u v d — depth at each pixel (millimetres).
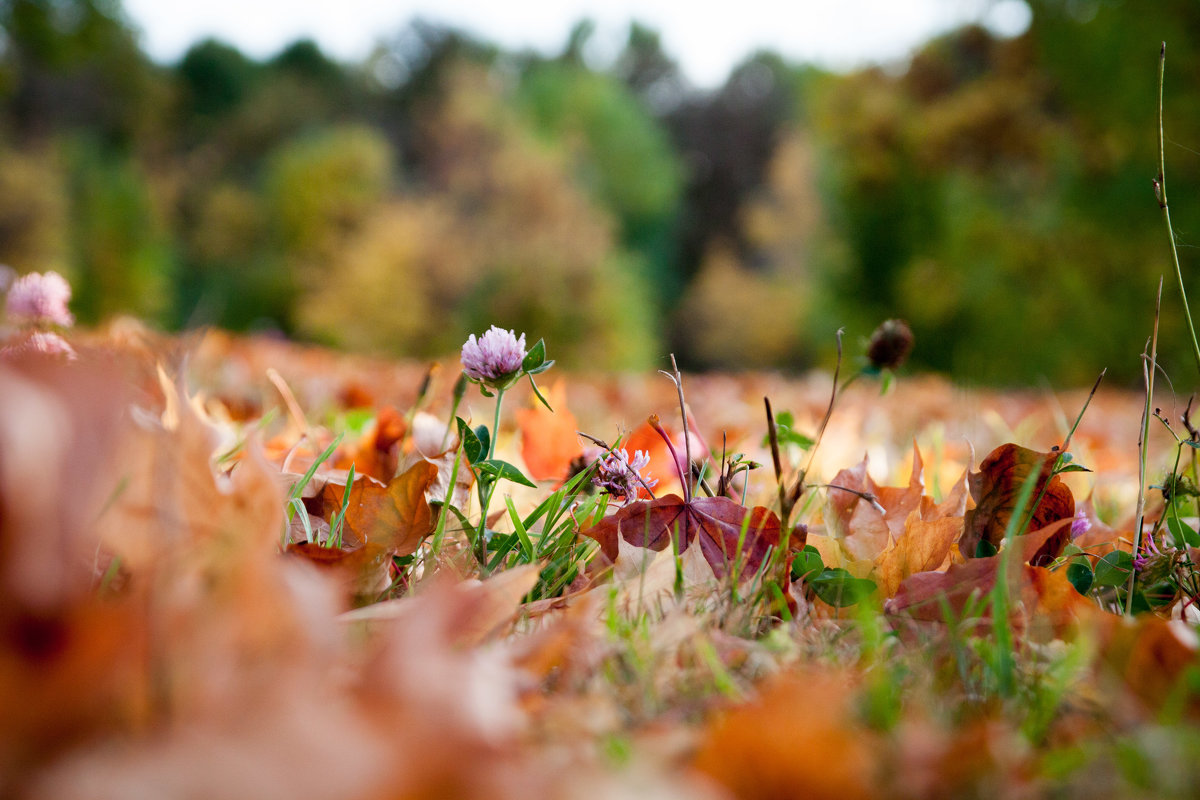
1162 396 3795
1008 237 7301
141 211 12617
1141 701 413
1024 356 7031
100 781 257
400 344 12195
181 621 329
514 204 13141
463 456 616
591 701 392
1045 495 560
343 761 272
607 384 3656
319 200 13734
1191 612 535
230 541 403
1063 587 496
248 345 3449
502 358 568
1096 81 6578
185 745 266
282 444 793
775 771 333
